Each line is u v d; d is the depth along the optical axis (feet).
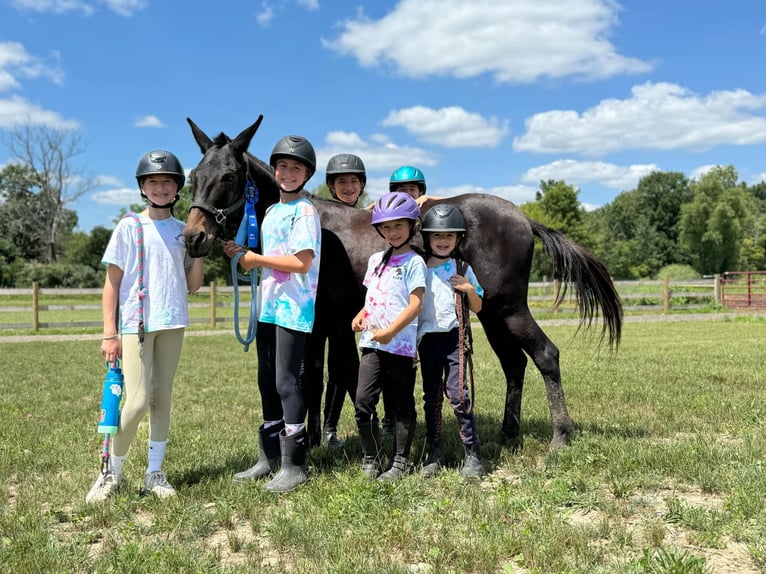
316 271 11.94
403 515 9.94
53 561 8.52
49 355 35.94
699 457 12.35
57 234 173.37
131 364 11.19
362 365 12.02
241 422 17.92
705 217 199.72
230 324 56.85
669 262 261.24
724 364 26.68
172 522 9.98
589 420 16.53
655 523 9.43
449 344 12.31
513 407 15.24
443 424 16.84
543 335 14.28
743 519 9.37
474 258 13.66
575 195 181.88
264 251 12.03
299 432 11.79
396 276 11.69
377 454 12.28
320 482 11.59
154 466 11.73
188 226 11.62
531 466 12.84
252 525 9.90
